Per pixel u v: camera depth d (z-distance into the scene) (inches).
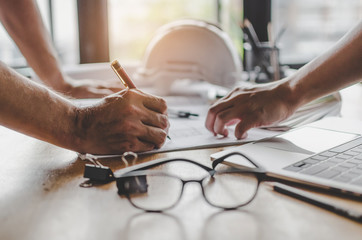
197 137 29.4
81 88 44.6
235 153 21.0
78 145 24.4
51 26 69.2
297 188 18.6
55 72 44.7
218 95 44.7
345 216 15.5
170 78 52.4
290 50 85.2
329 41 85.5
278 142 25.6
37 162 24.0
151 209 16.6
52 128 23.3
